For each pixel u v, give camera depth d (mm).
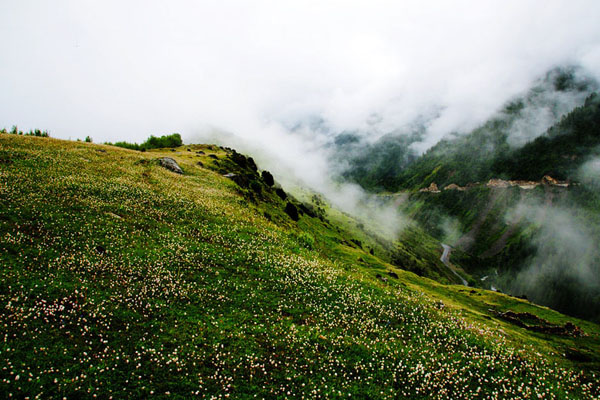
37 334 16016
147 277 24000
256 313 23188
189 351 17688
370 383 18703
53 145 57375
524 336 36688
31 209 29172
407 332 25828
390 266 75188
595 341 47406
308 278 31328
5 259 21219
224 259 30609
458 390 19781
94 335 17141
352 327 24406
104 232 28984
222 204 50406
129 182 45531
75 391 13609
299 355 19656
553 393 21828
